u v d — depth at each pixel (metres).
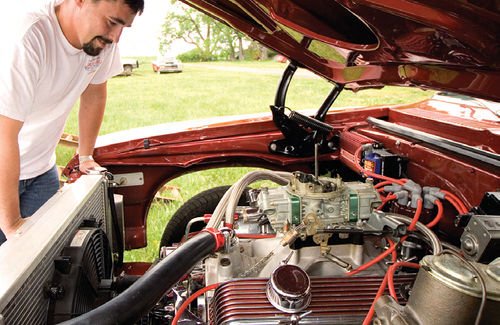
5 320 0.74
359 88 1.95
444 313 0.73
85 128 1.96
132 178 2.17
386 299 0.87
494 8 0.76
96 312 0.78
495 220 0.85
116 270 1.83
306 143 2.25
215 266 1.30
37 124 1.74
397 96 5.56
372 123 2.18
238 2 1.38
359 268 1.27
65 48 1.54
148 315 1.30
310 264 1.32
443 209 1.55
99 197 1.52
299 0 1.17
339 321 1.06
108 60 1.88
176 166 2.18
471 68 1.05
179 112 7.51
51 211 1.14
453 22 0.83
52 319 0.95
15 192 1.36
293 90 8.04
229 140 2.20
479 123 1.75
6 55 1.32
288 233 1.24
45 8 1.42
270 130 2.31
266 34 1.65
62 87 1.67
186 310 1.19
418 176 1.73
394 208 1.59
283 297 1.05
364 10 0.90
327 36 1.29
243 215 1.51
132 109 8.00
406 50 1.09
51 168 2.01
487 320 0.71
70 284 0.99
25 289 0.83
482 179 1.39
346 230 1.30
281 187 1.36
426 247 1.46
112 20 1.38
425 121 1.95
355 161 1.96
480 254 0.83
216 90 10.14
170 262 0.96
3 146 1.32
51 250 0.99
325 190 1.28
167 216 3.19
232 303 1.09
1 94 1.31
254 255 1.44
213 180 3.97
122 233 1.88
